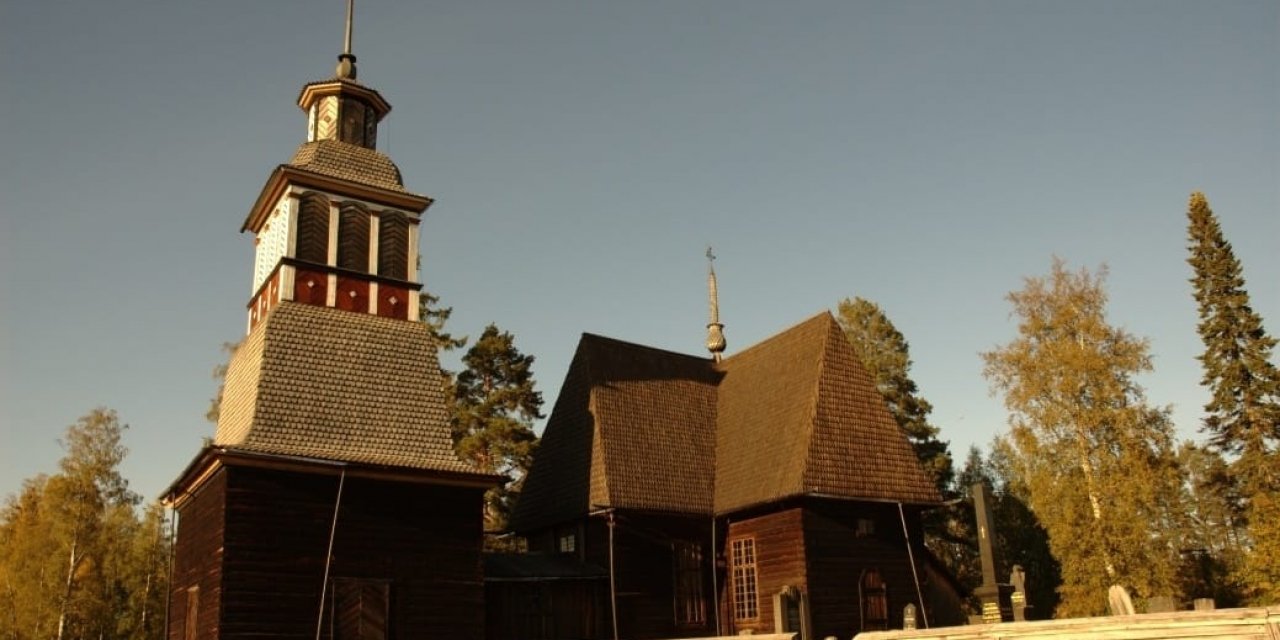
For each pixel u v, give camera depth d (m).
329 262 28.69
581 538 33.62
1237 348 44.41
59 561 50.78
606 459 33.25
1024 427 42.31
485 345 53.56
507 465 51.62
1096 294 42.88
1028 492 52.16
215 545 23.83
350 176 29.78
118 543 55.91
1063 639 11.18
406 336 29.27
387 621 24.91
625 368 37.53
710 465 36.03
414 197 30.61
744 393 37.81
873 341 55.69
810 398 33.56
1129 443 39.88
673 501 33.50
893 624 32.06
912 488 33.81
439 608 25.83
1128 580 38.19
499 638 29.19
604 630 31.19
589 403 35.41
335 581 24.41
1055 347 42.22
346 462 25.12
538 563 32.19
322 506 24.86
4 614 50.09
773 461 33.03
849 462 32.75
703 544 33.97
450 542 26.58
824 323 35.97
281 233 28.84
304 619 23.72
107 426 54.53
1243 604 43.34
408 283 30.08
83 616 51.03
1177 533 43.56
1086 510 40.09
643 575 32.34
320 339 27.48
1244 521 44.34
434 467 26.72
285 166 28.47
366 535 25.25
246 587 23.12
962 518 57.09
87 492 52.47
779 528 31.97
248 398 26.50
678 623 32.53
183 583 27.31
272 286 28.75
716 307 45.25
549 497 35.25
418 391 28.47
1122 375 41.75
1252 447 42.66
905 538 33.69
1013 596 24.70
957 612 34.25
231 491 23.66
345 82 31.23
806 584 30.50
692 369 40.12
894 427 34.97
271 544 23.80
